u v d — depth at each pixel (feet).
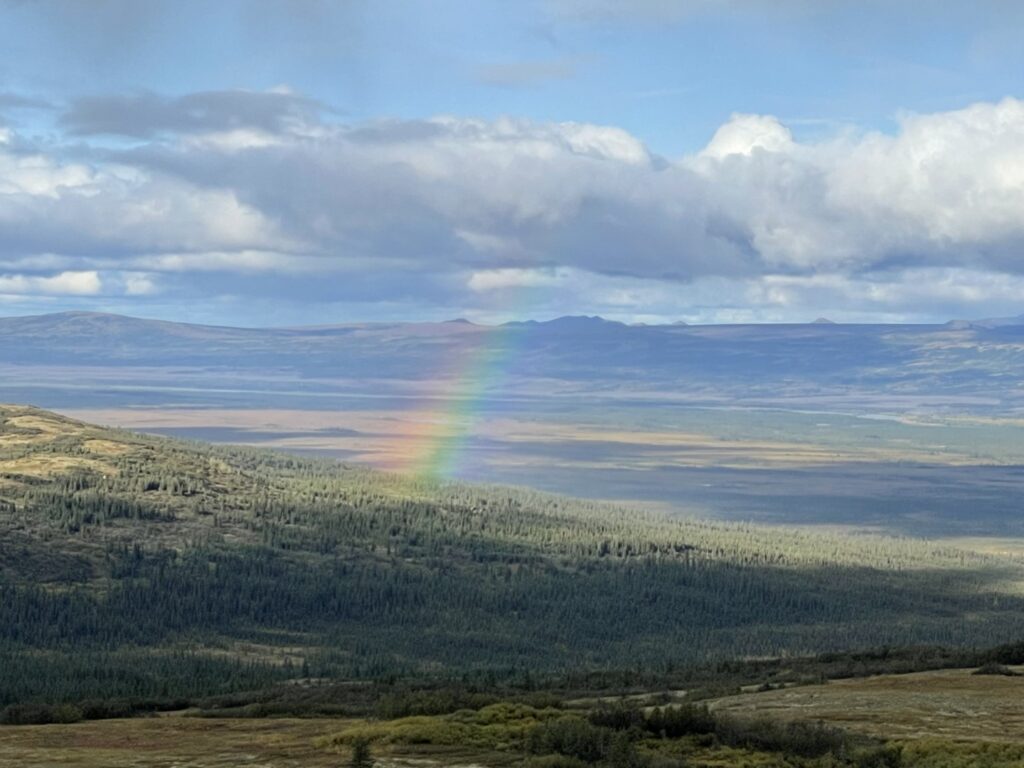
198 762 224.33
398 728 241.76
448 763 213.25
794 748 227.40
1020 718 267.39
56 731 287.28
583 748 217.97
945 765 210.18
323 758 223.51
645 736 233.96
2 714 363.76
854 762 215.72
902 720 264.31
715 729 237.45
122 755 236.22
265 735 265.95
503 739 233.76
